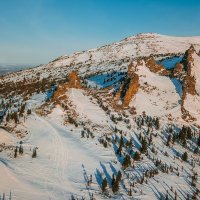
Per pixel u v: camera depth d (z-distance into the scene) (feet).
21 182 367.45
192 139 596.70
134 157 484.74
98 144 513.86
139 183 418.31
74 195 363.97
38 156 440.45
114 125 600.80
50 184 378.73
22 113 573.33
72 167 430.20
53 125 553.64
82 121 591.78
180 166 493.36
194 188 433.89
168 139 561.02
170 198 396.37
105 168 441.27
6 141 462.19
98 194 374.43
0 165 378.94
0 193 338.54
